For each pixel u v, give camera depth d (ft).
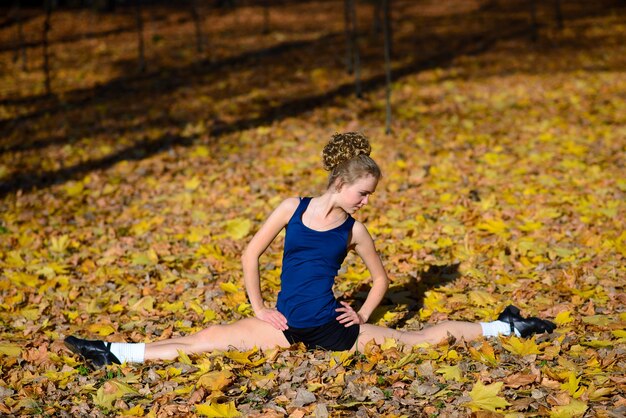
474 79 39.73
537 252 17.93
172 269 18.13
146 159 28.22
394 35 52.70
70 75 42.96
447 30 54.19
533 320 13.51
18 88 40.27
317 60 44.88
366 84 38.91
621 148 27.48
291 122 32.37
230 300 15.74
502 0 66.69
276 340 13.08
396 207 22.15
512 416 10.40
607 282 15.93
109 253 19.35
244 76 41.29
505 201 22.13
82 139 30.83
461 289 16.07
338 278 16.90
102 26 57.41
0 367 13.00
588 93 36.40
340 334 12.86
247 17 60.90
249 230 20.54
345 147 12.30
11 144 30.42
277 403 11.27
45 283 17.33
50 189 25.48
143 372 12.58
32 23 58.65
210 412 10.88
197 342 13.08
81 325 15.06
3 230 21.38
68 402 11.76
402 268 17.39
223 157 28.19
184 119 33.27
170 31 55.31
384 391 11.45
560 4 63.67
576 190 22.91
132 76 42.32
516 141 28.99
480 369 12.14
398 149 28.32
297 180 25.30
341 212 12.76
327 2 67.97
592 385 11.12
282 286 13.12
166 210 22.76
